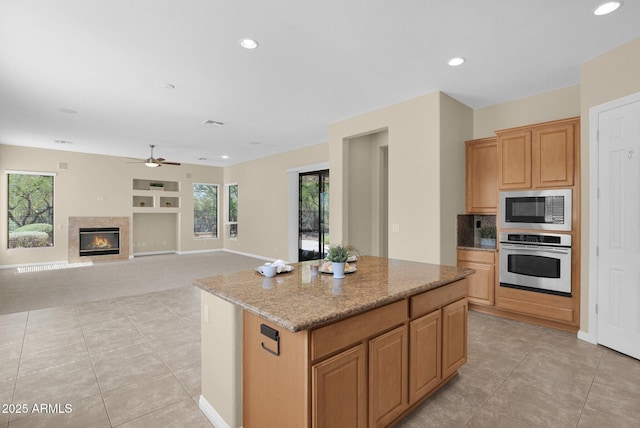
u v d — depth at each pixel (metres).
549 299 3.54
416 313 2.03
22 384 2.44
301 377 1.44
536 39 2.82
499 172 3.93
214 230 10.95
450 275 2.34
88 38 2.79
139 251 9.84
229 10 2.41
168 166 9.86
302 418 1.43
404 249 4.27
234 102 4.41
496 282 3.95
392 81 3.71
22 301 4.68
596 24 2.58
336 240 5.28
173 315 4.05
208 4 2.34
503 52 3.05
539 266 3.60
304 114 4.92
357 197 5.68
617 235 2.91
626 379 2.46
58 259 8.06
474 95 4.12
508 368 2.65
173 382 2.48
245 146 7.45
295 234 7.85
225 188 10.82
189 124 5.50
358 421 1.63
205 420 2.04
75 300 4.74
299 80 3.69
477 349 3.03
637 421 1.98
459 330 2.46
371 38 2.81
